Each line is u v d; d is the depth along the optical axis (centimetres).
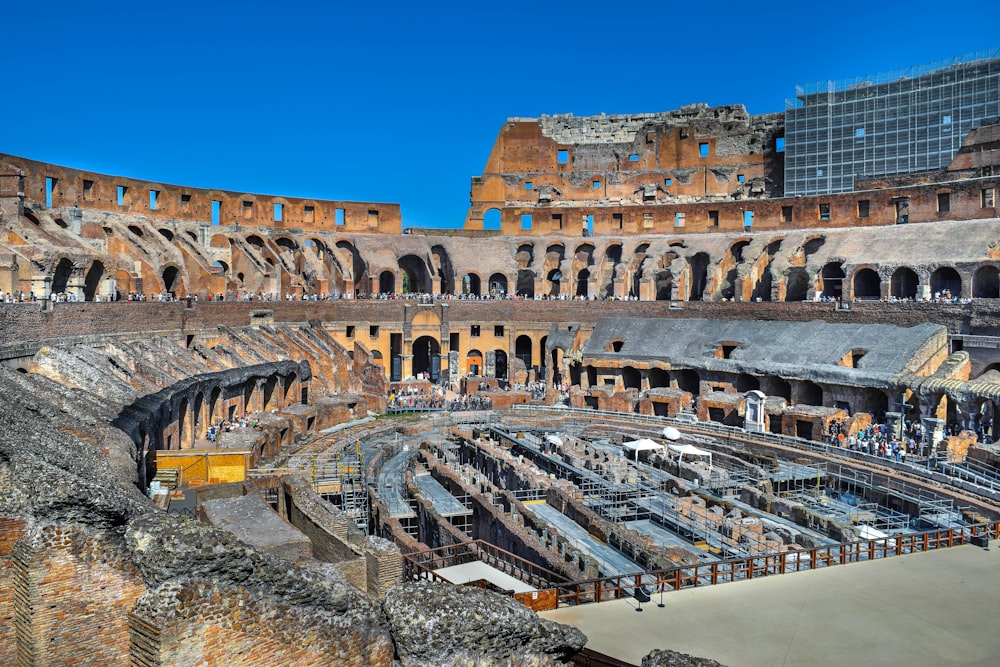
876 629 1816
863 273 7475
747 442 5259
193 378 4431
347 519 3019
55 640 1340
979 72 7631
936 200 7081
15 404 2464
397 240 8781
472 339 8181
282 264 7788
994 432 4697
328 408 5794
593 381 7281
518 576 2883
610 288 8712
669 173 9531
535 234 9012
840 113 8475
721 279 8044
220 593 1226
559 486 4066
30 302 3722
